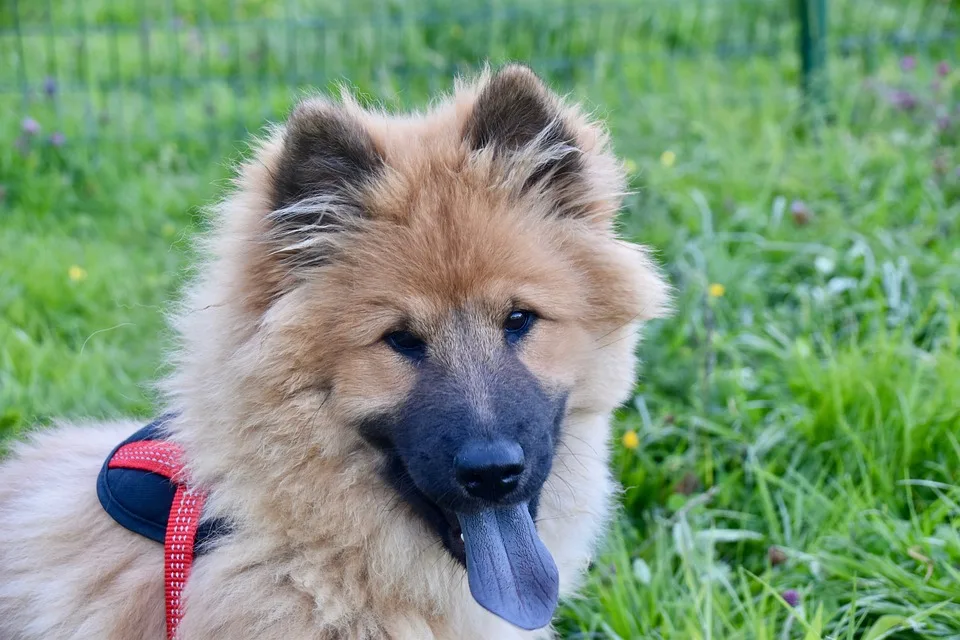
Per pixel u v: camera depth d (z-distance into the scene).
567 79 2.31
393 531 1.06
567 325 1.06
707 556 1.22
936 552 1.18
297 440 1.03
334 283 1.04
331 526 1.04
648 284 1.10
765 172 1.85
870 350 1.43
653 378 1.43
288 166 1.04
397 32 2.40
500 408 1.02
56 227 1.84
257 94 2.30
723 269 1.56
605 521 1.21
